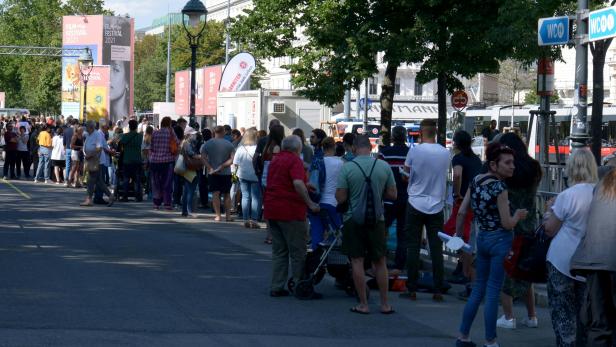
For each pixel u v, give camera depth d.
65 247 14.93
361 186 10.44
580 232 8.10
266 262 14.21
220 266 13.58
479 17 19.77
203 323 9.49
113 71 67.94
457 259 13.98
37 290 10.92
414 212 11.45
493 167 8.88
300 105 31.11
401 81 81.50
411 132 45.72
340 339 9.13
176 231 17.86
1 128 42.12
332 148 12.31
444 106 21.89
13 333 8.59
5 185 29.83
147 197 25.69
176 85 50.03
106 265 13.14
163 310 10.06
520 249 8.60
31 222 18.62
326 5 21.62
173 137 22.11
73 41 68.12
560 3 19.45
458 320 10.38
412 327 9.90
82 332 8.75
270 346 8.62
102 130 26.30
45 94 88.81
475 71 20.64
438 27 19.98
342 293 11.99
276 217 11.23
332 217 11.79
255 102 30.94
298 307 10.80
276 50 24.77
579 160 8.18
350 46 21.33
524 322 10.31
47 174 31.66
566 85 68.06
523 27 19.20
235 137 22.62
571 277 8.15
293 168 11.17
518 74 60.84
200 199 23.34
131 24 68.44
